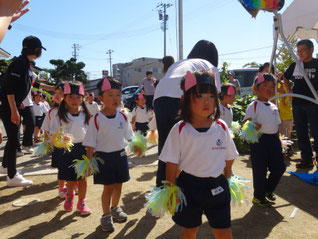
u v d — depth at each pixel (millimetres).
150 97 10367
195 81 2031
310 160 5090
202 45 3361
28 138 6773
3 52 11000
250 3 3660
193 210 2068
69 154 3502
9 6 939
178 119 2227
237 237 2773
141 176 4910
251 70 16828
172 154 2105
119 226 3090
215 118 2189
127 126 3357
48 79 37188
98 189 4277
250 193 3934
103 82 3121
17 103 4383
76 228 3086
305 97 3504
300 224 3031
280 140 3887
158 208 2037
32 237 2908
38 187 4484
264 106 3520
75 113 3664
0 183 4680
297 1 4254
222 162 2162
